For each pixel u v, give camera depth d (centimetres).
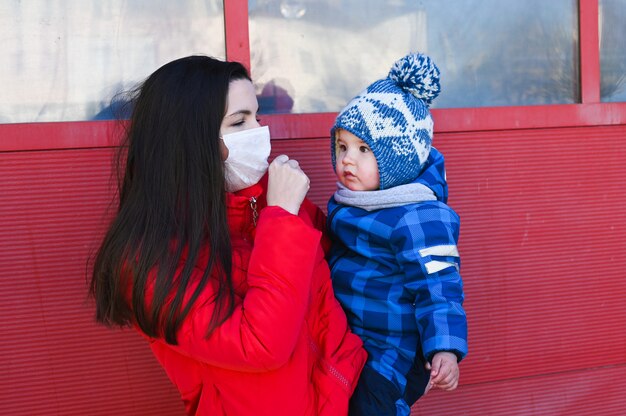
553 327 235
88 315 201
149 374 207
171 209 134
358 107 157
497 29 224
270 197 138
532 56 228
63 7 194
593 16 227
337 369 141
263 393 132
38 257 196
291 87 211
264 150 146
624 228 237
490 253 228
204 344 127
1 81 192
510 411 234
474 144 222
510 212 228
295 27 210
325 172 212
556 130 227
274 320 125
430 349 141
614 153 233
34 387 199
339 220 162
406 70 159
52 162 193
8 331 196
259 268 128
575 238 234
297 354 134
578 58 230
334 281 161
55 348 200
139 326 135
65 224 196
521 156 226
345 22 213
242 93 143
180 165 135
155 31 201
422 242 149
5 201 192
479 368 231
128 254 131
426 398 229
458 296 147
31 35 193
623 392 241
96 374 204
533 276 232
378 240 155
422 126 159
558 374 237
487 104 226
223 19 204
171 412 210
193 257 130
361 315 155
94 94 198
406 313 151
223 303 128
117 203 195
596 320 238
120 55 199
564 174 230
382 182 157
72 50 196
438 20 220
